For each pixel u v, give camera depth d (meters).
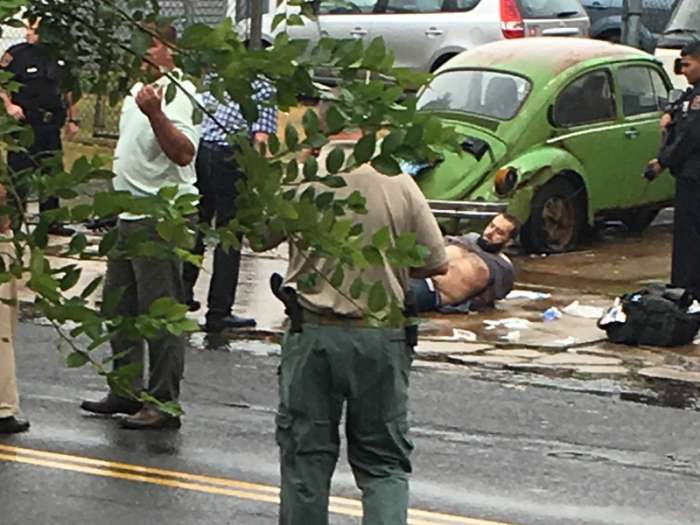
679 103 13.44
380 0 24.47
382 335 6.21
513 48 16.98
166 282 8.57
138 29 3.07
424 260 3.02
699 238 13.38
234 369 11.11
